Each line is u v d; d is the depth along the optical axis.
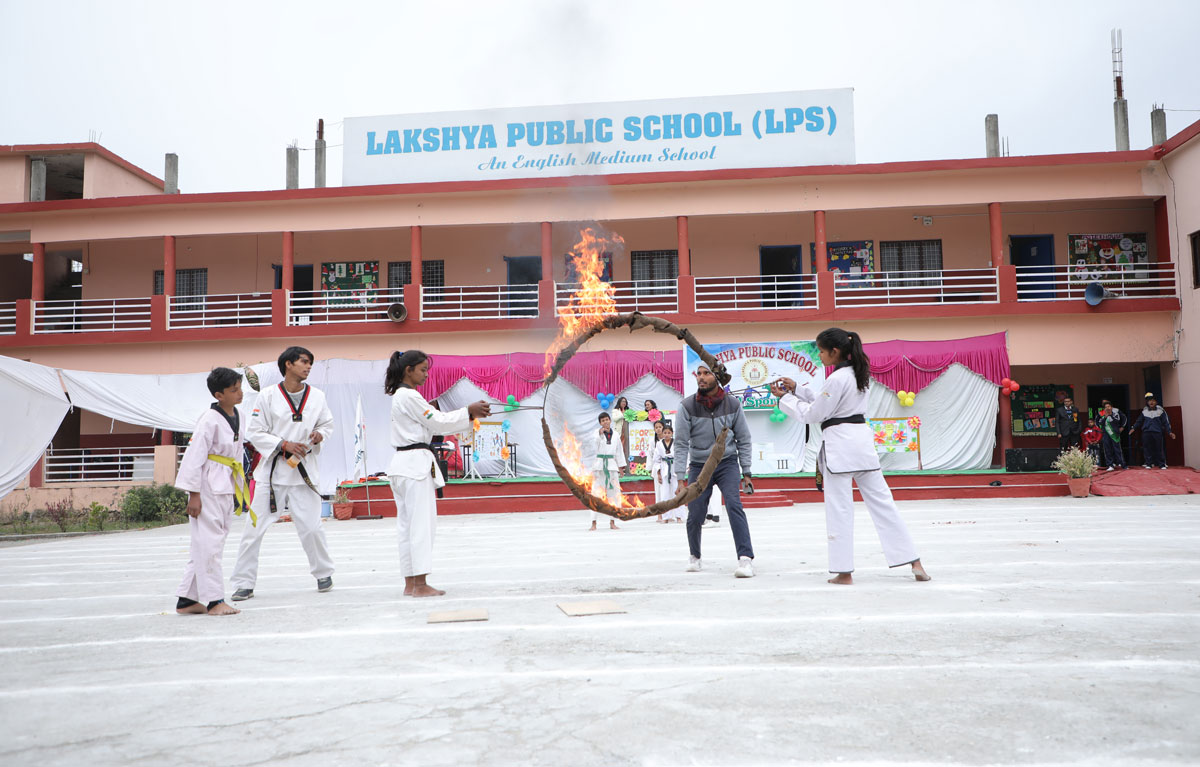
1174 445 19.41
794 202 20.12
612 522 12.34
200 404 17.80
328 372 17.75
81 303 22.42
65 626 5.32
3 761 2.75
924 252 22.56
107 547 11.98
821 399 6.18
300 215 20.80
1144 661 3.69
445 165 21.08
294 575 7.75
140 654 4.36
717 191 20.27
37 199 22.34
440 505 16.84
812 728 2.89
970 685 3.37
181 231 20.95
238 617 5.43
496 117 21.08
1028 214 22.23
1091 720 2.92
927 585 5.90
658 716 3.05
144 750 2.82
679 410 7.03
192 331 20.28
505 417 18.28
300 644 4.45
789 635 4.35
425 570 5.99
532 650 4.14
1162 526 10.22
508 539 10.95
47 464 20.11
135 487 19.33
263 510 6.28
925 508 14.55
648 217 20.34
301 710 3.24
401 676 3.71
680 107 20.81
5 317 24.83
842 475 6.13
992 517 12.16
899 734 2.82
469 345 20.09
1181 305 19.12
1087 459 16.42
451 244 23.23
